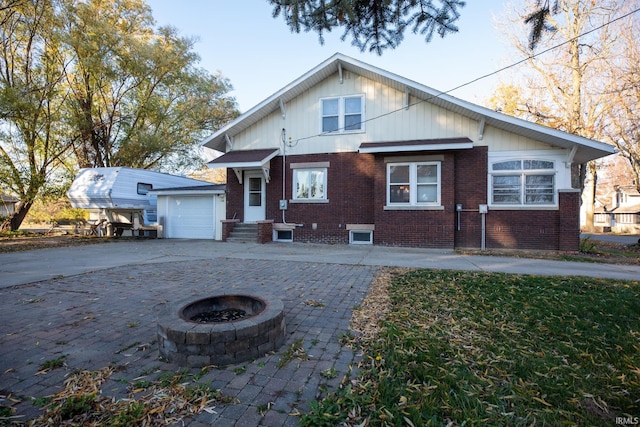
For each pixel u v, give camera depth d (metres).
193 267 8.01
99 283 6.37
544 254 10.25
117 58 19.66
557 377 2.88
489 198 11.45
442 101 11.58
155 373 2.98
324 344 3.61
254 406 2.50
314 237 13.09
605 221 36.97
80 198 15.51
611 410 2.49
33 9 16.86
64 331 3.98
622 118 16.59
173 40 22.17
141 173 16.61
